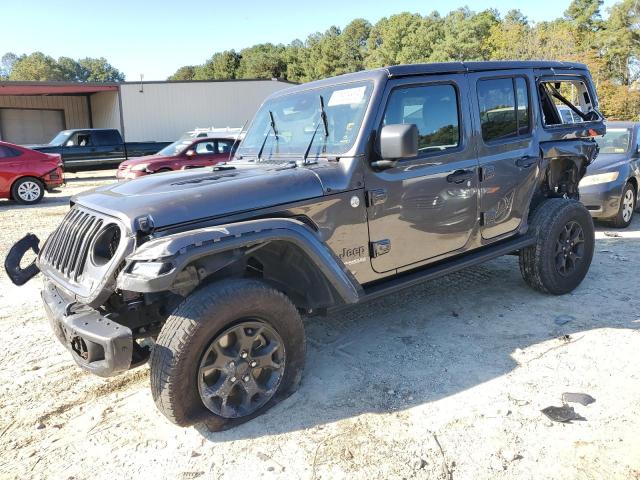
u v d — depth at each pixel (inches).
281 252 127.2
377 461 106.8
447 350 155.3
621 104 1718.8
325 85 152.9
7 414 130.6
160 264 99.0
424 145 149.4
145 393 139.3
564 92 238.1
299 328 125.6
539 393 128.6
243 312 113.7
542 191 199.0
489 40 2311.8
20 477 107.0
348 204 133.8
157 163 550.0
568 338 158.6
